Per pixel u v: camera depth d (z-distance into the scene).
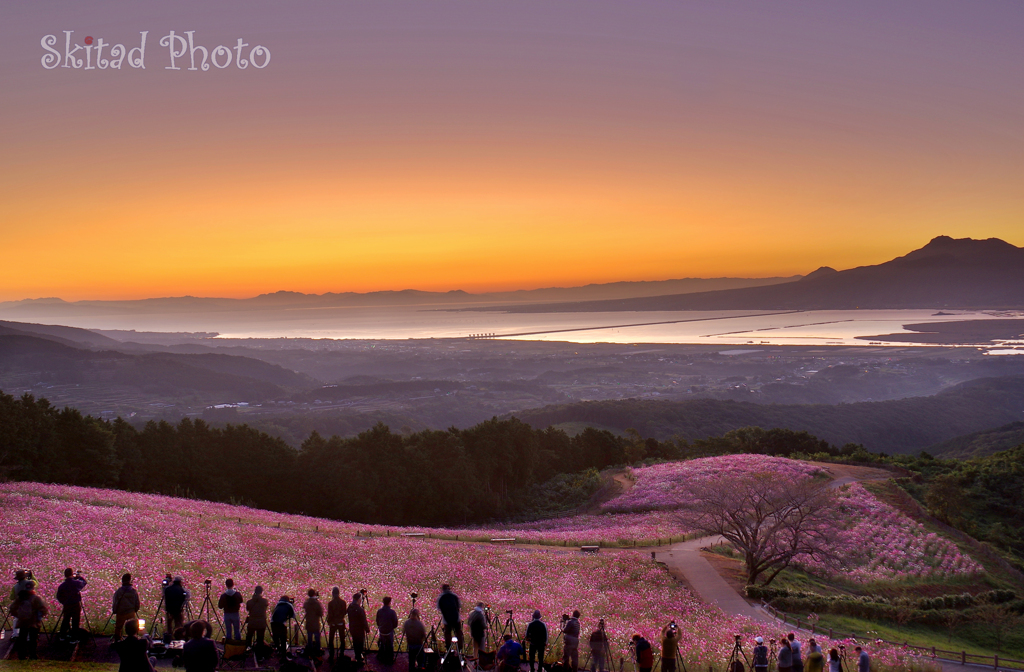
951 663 33.81
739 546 49.66
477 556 48.50
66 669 17.58
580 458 122.62
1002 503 76.00
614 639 28.38
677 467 96.19
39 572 29.23
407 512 91.06
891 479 83.50
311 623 20.11
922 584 53.22
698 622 35.84
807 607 43.91
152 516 47.38
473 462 97.12
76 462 75.62
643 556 53.59
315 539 48.47
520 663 21.47
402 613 29.70
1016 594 50.88
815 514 49.41
